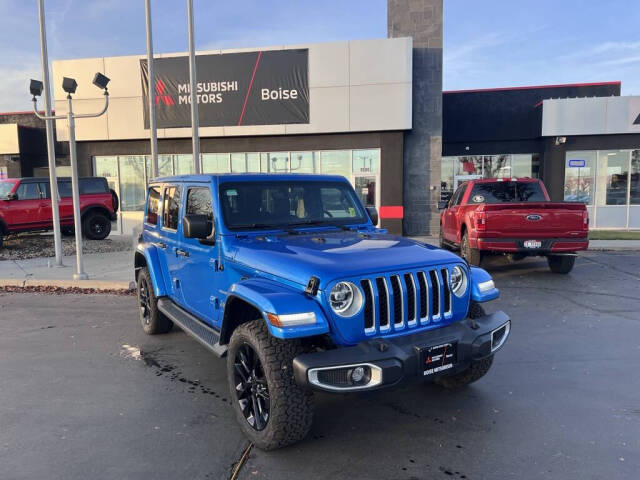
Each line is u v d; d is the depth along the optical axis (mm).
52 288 9414
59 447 3527
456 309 3744
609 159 19250
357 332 3281
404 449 3469
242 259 3916
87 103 19344
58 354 5594
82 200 15906
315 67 17859
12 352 5676
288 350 3305
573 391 4414
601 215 19469
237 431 3768
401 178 18094
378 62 17516
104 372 5023
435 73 18359
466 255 10086
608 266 11141
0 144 22438
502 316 3877
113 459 3367
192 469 3240
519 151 21719
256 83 18188
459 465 3256
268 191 4578
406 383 3273
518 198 10945
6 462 3334
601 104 18797
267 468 3244
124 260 12414
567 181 19609
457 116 22031
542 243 9211
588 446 3465
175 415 4043
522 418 3908
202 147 19203
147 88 18875
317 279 3229
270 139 18797
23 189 14891
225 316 3777
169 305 5457
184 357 5473
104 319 7152
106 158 19938
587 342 5773
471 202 10875
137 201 19922
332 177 5062
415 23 18312
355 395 3170
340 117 17875
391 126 17625
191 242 4789
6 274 10477
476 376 4254
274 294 3273
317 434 3705
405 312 3443
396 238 4277
